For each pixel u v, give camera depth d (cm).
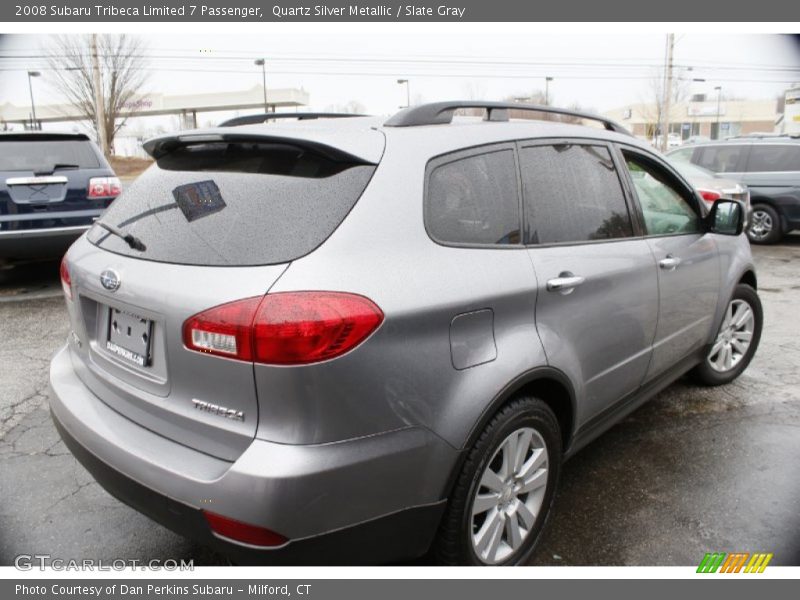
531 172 251
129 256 215
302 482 175
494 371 213
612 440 354
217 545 185
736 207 344
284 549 179
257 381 177
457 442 205
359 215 192
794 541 265
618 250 282
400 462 193
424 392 196
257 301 177
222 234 198
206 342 183
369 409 185
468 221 221
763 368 462
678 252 327
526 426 232
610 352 278
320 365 175
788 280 761
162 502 192
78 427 223
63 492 299
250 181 210
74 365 257
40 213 632
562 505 291
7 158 628
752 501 294
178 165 240
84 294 234
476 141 234
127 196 248
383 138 212
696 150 1142
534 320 233
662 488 305
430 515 206
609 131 310
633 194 305
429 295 196
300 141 205
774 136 1066
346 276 183
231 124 269
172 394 198
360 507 188
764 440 352
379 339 184
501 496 229
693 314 352
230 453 187
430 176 213
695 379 420
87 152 669
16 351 486
